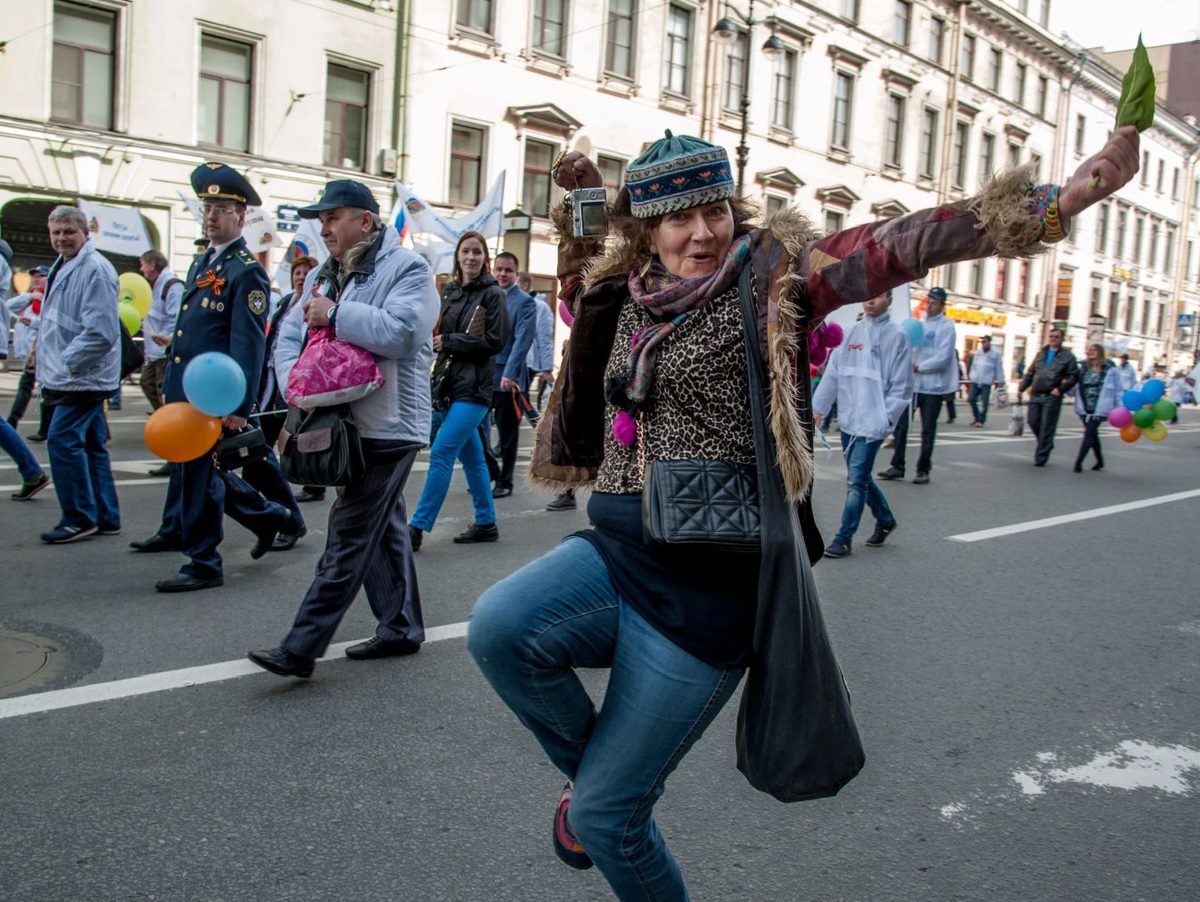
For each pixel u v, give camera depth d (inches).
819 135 1240.8
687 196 74.7
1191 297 2269.9
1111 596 225.8
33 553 219.3
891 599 216.2
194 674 151.9
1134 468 504.1
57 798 112.6
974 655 180.5
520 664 73.0
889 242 68.4
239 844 104.8
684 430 75.6
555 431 89.7
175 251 751.7
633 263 83.0
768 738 73.0
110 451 372.8
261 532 215.8
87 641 164.1
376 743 131.1
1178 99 2274.9
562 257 96.0
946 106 1441.9
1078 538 293.6
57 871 98.2
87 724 132.3
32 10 676.7
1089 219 1807.3
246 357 185.9
